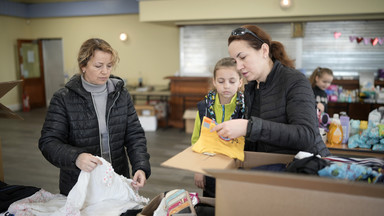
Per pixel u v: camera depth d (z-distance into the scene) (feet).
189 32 22.52
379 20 19.39
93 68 4.58
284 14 17.34
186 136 18.74
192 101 21.09
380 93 17.24
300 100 3.56
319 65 20.80
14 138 17.83
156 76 26.03
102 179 4.11
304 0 16.98
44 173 12.23
